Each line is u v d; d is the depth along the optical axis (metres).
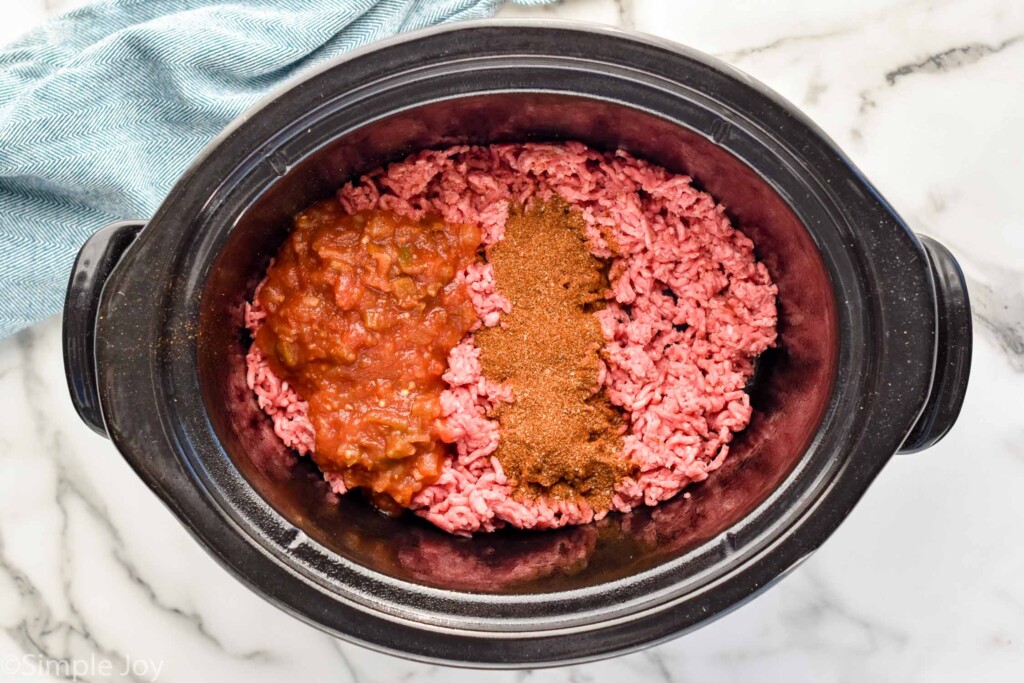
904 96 0.72
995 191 0.73
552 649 0.61
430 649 0.61
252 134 0.59
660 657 0.73
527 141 0.66
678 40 0.72
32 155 0.69
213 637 0.73
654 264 0.67
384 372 0.66
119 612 0.74
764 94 0.58
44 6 0.72
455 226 0.67
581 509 0.68
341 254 0.65
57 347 0.74
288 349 0.66
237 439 0.64
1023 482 0.73
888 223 0.59
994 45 0.72
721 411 0.68
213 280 0.62
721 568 0.62
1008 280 0.73
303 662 0.73
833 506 0.61
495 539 0.67
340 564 0.62
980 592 0.73
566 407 0.67
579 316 0.67
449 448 0.67
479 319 0.67
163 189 0.71
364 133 0.61
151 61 0.69
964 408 0.73
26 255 0.71
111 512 0.74
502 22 0.58
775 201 0.61
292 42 0.69
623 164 0.66
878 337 0.60
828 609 0.73
